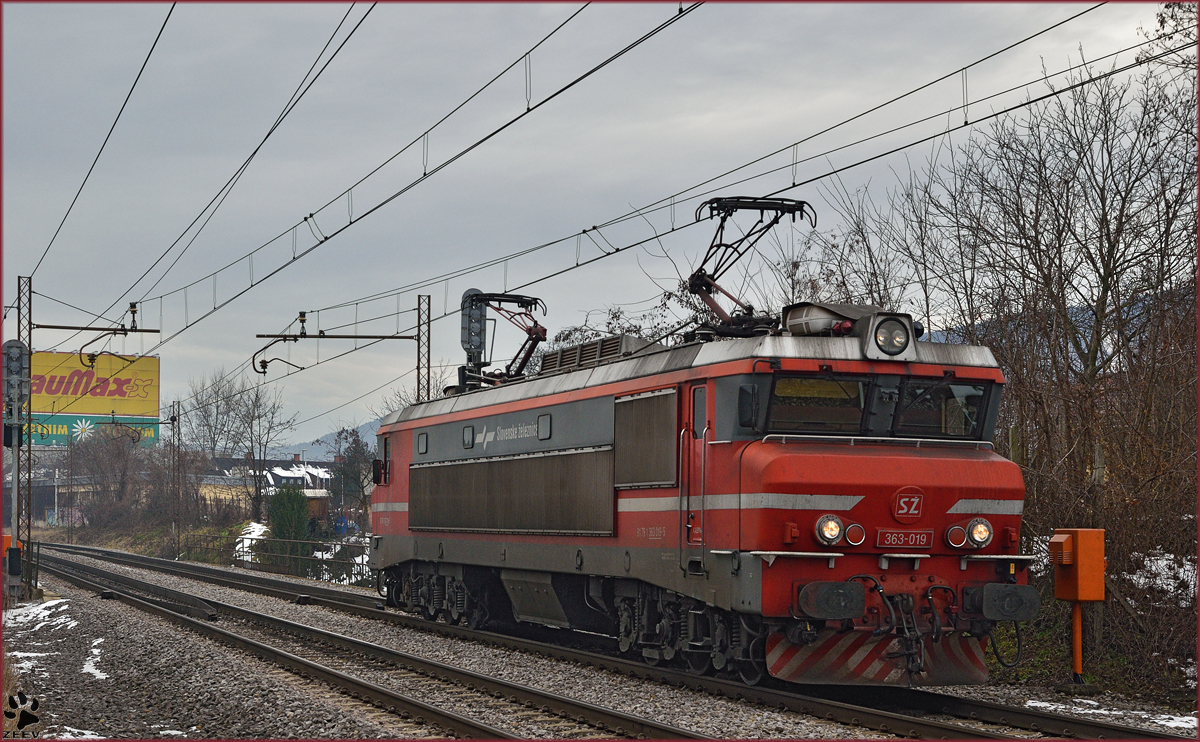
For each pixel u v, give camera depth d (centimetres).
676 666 1449
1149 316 1644
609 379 1524
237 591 3109
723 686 1262
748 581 1200
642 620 1461
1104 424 1480
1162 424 1498
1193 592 1310
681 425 1346
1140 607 1332
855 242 2023
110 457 8669
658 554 1382
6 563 2766
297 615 2355
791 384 1240
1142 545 1369
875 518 1190
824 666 1205
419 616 2230
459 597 2002
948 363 1281
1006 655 1443
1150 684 1259
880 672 1202
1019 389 1614
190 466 7538
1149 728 1077
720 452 1265
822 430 1245
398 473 2248
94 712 1246
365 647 1673
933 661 1219
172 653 1652
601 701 1227
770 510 1178
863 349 1255
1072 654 1305
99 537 7919
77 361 6569
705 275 1476
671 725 1088
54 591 3206
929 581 1213
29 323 3419
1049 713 1084
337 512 5788
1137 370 1565
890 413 1259
